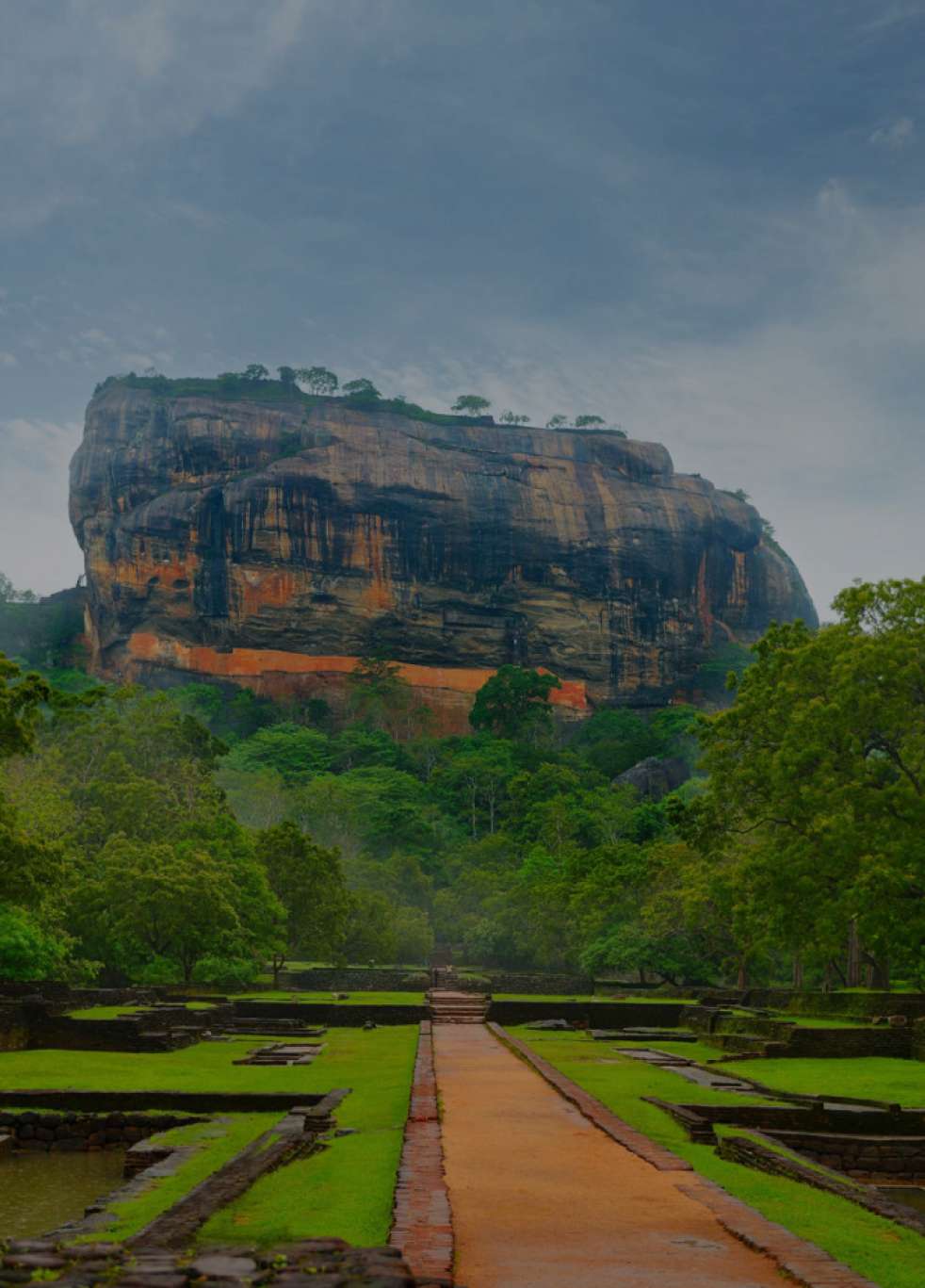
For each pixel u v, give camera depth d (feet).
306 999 202.69
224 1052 126.62
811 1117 77.66
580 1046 132.67
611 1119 62.59
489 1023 162.30
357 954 306.14
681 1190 44.73
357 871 366.43
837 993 149.48
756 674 169.17
